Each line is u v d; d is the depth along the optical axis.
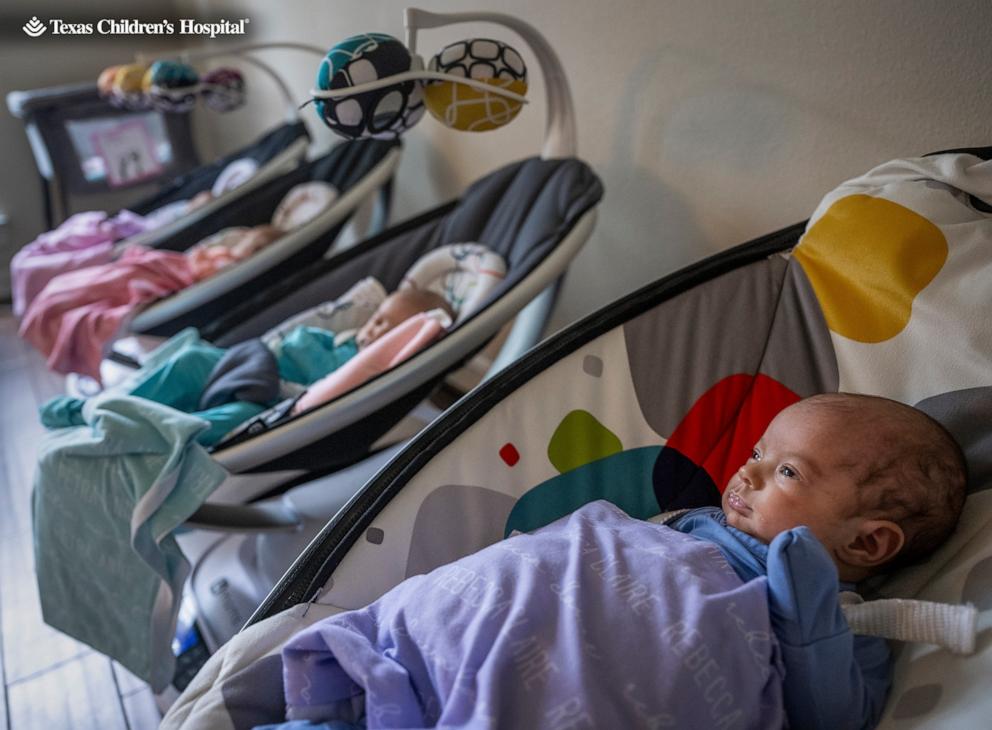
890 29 1.29
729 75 1.57
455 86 1.18
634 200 1.88
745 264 1.20
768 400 1.13
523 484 1.07
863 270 1.10
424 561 1.00
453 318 1.68
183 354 1.56
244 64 3.61
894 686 0.80
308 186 2.43
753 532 0.90
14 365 3.02
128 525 1.24
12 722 1.49
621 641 0.73
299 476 1.52
